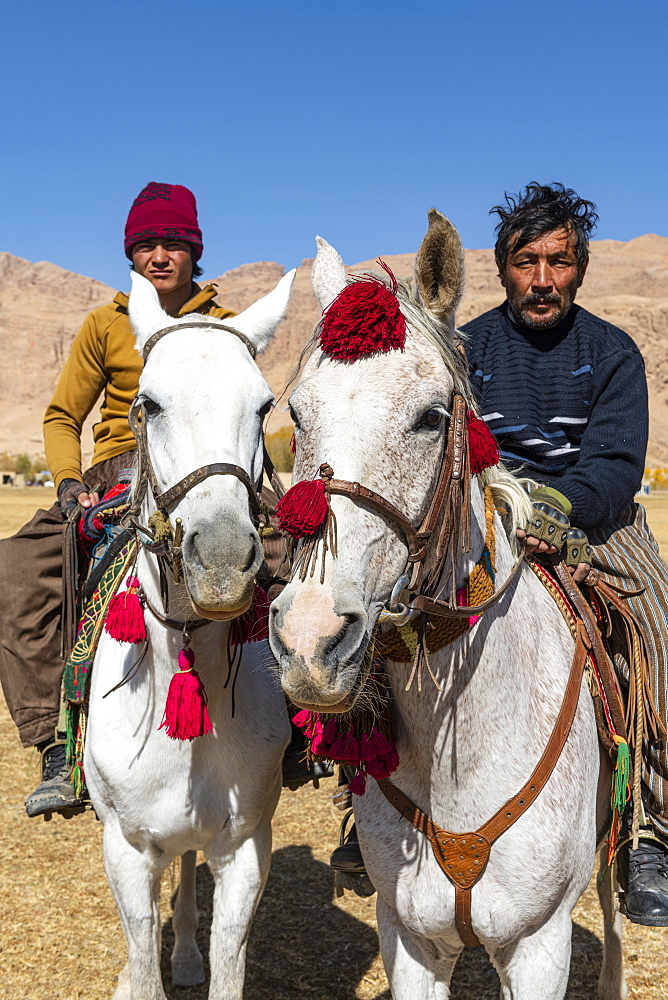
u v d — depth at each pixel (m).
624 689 2.93
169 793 2.96
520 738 2.37
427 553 2.03
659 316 187.88
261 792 3.06
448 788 2.33
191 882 4.05
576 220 3.13
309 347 2.16
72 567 3.59
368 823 2.50
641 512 3.23
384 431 1.90
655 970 3.94
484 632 2.31
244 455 2.66
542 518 2.57
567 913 2.46
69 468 3.83
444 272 2.18
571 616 2.67
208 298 4.06
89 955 4.09
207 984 3.99
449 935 2.41
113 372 3.94
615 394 3.03
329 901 4.65
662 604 2.94
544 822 2.35
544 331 3.19
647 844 2.89
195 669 2.88
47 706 3.72
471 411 2.22
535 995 2.37
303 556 1.84
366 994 3.79
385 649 2.19
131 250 4.02
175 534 2.60
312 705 1.78
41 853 5.23
